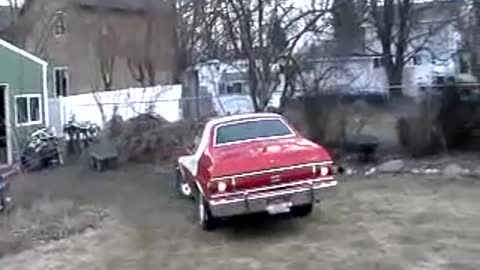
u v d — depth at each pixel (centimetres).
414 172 1420
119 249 942
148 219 1130
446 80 2028
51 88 3212
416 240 873
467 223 957
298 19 1850
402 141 1579
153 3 2811
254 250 882
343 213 1064
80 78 3541
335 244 878
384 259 791
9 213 1222
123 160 1828
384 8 2906
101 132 2009
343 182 1353
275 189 920
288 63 1694
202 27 2412
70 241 1009
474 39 1850
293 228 984
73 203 1298
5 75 2003
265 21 1820
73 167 1869
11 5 3666
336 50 2089
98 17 3425
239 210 917
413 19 2945
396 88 1652
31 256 937
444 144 1554
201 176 966
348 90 1634
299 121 1605
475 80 1794
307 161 932
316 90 1609
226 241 944
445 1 2773
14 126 2025
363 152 1543
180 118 2120
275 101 1934
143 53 3030
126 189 1452
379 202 1135
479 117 1536
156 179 1566
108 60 3366
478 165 1423
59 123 2330
